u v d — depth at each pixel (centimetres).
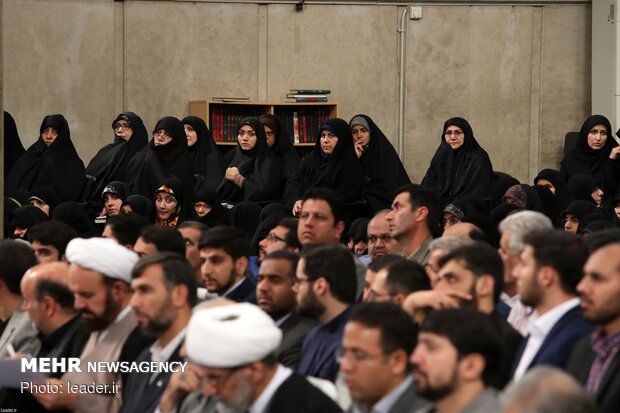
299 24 1917
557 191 1520
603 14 1875
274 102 1875
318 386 591
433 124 1942
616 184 1612
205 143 1598
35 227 912
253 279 831
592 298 541
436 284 652
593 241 567
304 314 683
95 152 1864
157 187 1457
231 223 1329
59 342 716
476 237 818
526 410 370
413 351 532
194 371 612
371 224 880
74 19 1853
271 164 1508
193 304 655
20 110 1830
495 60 1948
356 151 1471
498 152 1953
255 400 549
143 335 682
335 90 1923
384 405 530
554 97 1955
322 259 670
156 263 648
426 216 857
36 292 714
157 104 1884
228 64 1903
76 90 1853
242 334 541
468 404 490
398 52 1936
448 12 1938
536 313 633
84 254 684
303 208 884
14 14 1825
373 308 536
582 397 370
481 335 493
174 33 1886
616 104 1850
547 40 1950
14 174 1574
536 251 595
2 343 752
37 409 695
